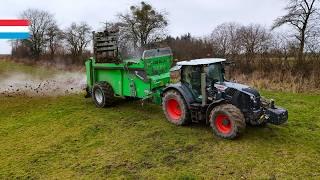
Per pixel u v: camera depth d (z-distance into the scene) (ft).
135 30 128.57
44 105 43.32
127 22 127.95
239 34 88.28
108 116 36.27
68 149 28.40
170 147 27.43
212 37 89.56
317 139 27.96
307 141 27.58
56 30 163.84
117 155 26.63
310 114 34.68
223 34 94.17
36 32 161.17
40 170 24.94
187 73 30.96
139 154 26.53
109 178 23.20
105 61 39.09
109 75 39.45
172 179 22.52
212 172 23.20
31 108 42.16
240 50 67.51
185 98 30.45
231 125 27.22
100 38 39.37
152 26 129.90
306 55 55.11
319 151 25.76
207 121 29.43
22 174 24.41
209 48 78.28
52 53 135.74
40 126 34.55
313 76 49.62
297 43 63.31
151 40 125.39
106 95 38.83
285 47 60.39
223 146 26.94
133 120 34.50
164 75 35.88
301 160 24.35
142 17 128.67
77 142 29.84
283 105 38.58
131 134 30.68
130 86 36.96
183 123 31.30
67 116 37.29
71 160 26.27
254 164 23.98
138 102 41.19
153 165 24.68
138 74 35.73
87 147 28.58
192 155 25.84
